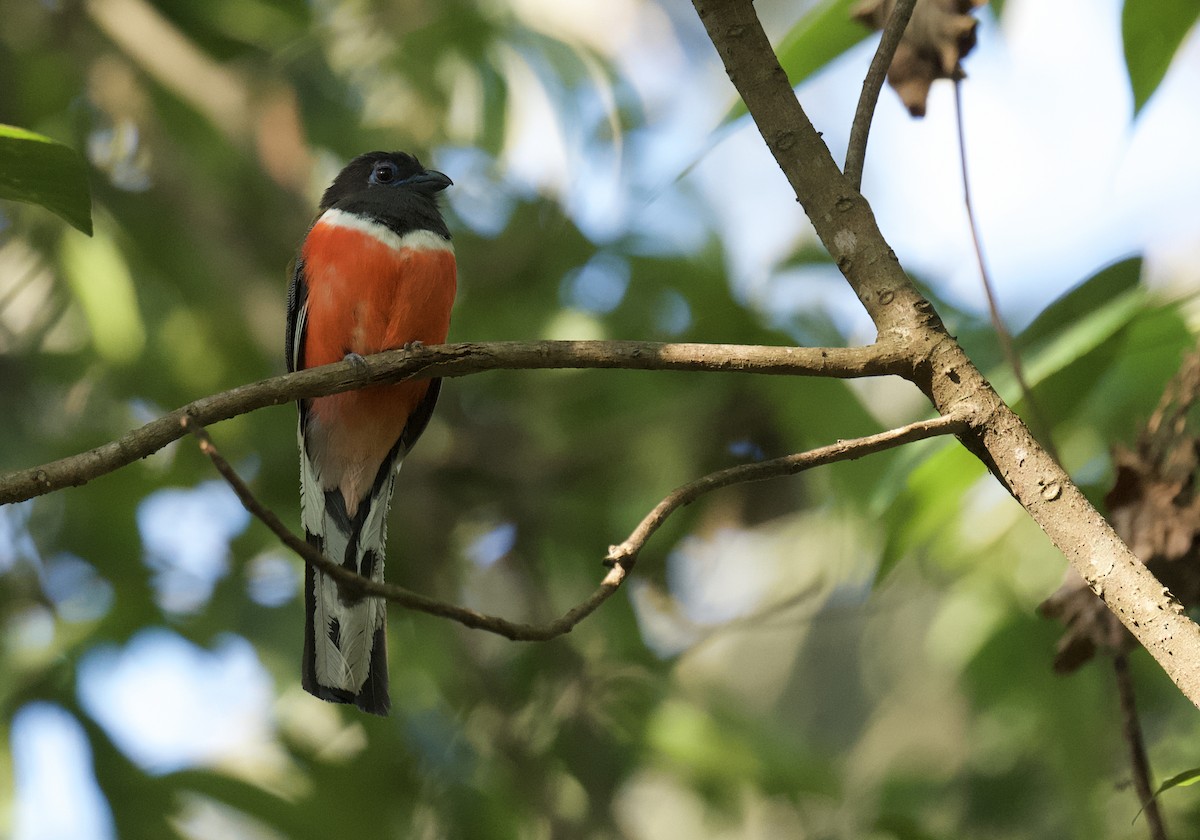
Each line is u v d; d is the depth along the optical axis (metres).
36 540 11.84
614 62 11.88
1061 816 10.90
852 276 4.79
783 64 6.40
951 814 11.16
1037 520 4.38
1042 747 10.47
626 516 11.74
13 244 12.87
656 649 11.63
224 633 11.67
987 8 8.59
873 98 4.97
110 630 11.44
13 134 5.00
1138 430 5.94
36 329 12.85
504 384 12.30
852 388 10.39
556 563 11.92
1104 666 10.19
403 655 11.45
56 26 12.72
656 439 11.65
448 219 12.15
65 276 12.46
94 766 10.61
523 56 11.77
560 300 11.86
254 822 10.68
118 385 12.45
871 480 9.98
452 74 11.91
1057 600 5.83
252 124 12.16
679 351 4.82
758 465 4.50
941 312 10.48
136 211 12.63
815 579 11.28
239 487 4.03
